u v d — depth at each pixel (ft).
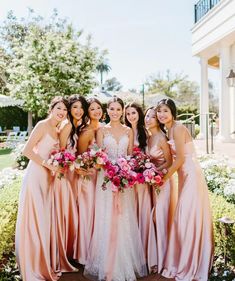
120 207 11.27
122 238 11.19
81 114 11.86
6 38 95.66
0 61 92.79
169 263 11.41
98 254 11.45
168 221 12.09
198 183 11.21
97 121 12.72
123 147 11.77
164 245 11.86
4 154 44.29
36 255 10.60
